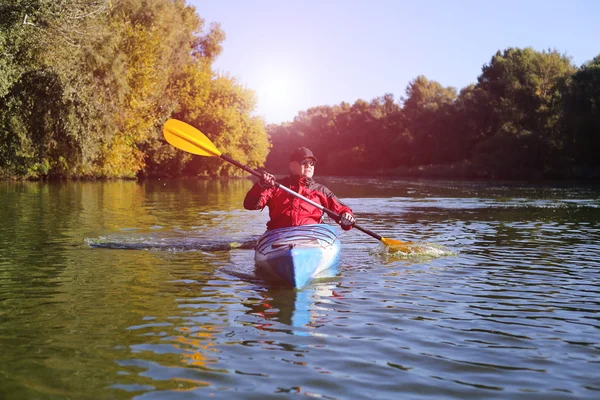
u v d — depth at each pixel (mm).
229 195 20156
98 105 20906
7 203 15023
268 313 4250
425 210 14102
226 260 6492
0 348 3408
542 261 6543
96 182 31141
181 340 3588
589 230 9703
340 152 77250
